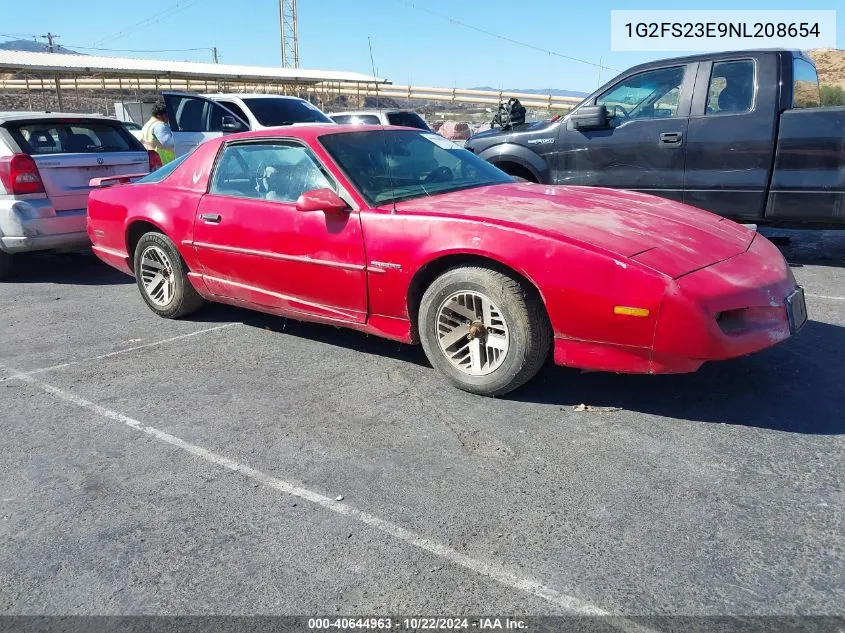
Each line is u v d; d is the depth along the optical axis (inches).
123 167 279.1
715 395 138.8
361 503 105.7
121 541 98.3
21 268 296.5
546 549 93.0
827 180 231.3
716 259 129.9
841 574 86.2
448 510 103.0
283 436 128.6
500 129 315.9
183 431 132.2
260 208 170.9
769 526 96.3
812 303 202.5
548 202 154.2
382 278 148.7
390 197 156.1
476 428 129.1
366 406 140.6
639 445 120.3
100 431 133.4
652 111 266.2
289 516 102.9
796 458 114.0
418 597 85.0
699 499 103.3
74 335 196.4
